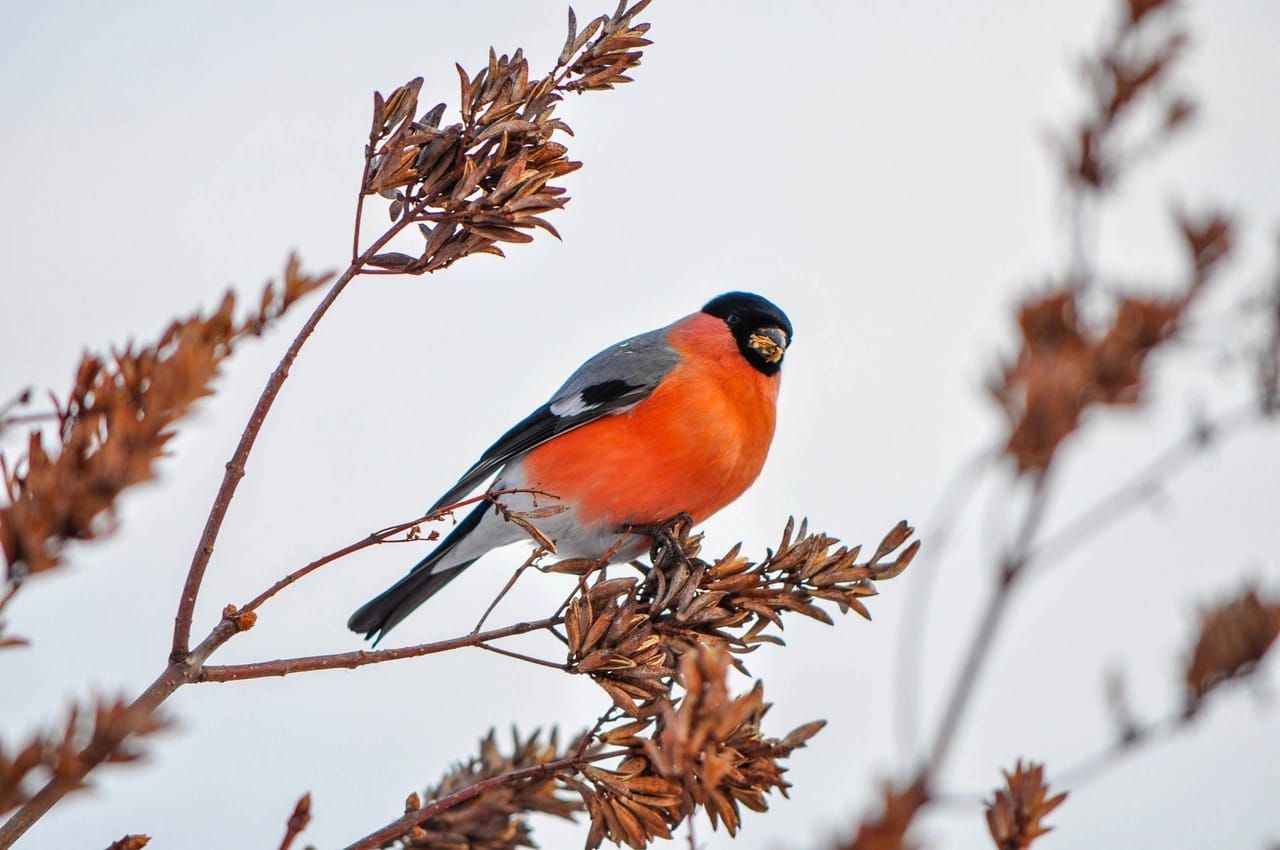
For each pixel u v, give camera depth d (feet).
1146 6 12.71
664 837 24.95
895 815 11.10
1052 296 12.23
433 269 26.12
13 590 16.17
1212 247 12.16
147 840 20.44
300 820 17.70
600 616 26.02
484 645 25.50
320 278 18.53
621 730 25.49
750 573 27.55
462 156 26.18
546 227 26.20
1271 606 12.99
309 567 22.47
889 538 27.89
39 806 17.81
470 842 28.99
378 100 25.70
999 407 11.71
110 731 15.21
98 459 16.38
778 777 23.90
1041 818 16.30
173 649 21.34
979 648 11.06
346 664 22.88
